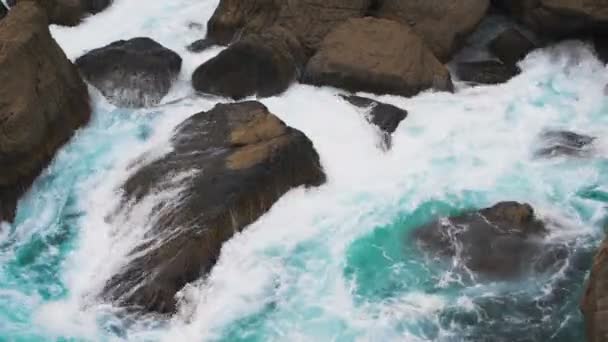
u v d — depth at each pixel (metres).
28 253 13.62
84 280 12.98
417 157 15.44
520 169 15.12
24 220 14.27
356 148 15.48
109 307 12.40
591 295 11.16
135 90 16.92
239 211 13.36
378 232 13.64
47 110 15.00
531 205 14.17
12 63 14.55
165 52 17.48
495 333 11.89
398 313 12.19
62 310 12.52
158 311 12.23
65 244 13.71
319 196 14.40
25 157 14.40
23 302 12.68
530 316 12.14
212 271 12.82
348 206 14.19
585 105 17.11
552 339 11.80
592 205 14.22
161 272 12.48
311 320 12.12
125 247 13.30
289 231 13.63
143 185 14.09
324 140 15.60
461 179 14.85
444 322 12.05
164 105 16.84
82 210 14.28
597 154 15.48
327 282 12.74
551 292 12.51
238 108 15.39
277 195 13.96
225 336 11.93
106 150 15.48
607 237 11.81
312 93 17.14
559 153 15.52
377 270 12.95
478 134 16.08
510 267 12.88
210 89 17.17
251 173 13.62
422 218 13.91
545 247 13.23
